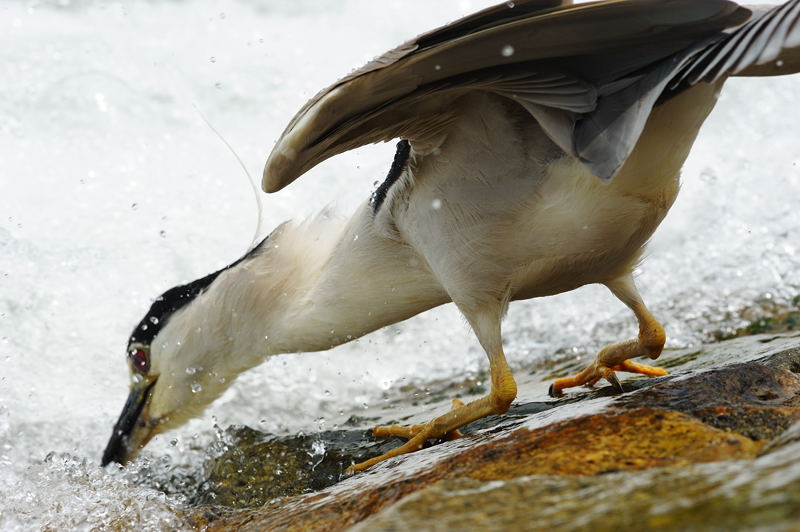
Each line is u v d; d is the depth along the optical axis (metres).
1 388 13.21
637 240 9.16
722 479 5.48
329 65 23.58
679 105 7.99
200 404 11.72
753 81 20.91
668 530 4.88
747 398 7.84
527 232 8.94
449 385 13.74
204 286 11.62
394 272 10.36
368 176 18.48
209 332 11.41
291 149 8.09
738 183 17.70
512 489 6.16
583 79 7.77
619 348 10.14
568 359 13.50
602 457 6.75
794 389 8.03
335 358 14.38
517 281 9.39
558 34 7.43
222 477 10.38
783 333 11.74
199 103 21.59
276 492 9.91
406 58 7.62
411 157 9.35
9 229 16.98
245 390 13.28
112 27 24.86
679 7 7.30
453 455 7.73
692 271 15.52
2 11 25.42
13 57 22.55
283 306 11.11
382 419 11.82
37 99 21.02
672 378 9.38
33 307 14.61
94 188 18.56
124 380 13.68
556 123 7.86
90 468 10.84
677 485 5.56
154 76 22.19
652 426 7.16
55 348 14.02
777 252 15.48
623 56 7.64
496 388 9.43
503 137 8.62
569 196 8.59
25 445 12.00
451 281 9.51
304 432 11.58
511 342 14.55
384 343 14.91
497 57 7.67
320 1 26.89
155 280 15.75
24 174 18.84
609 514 5.30
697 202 17.28
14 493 9.66
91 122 20.59
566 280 9.52
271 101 21.75
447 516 5.80
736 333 13.02
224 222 17.81
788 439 6.27
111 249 16.45
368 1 26.83
